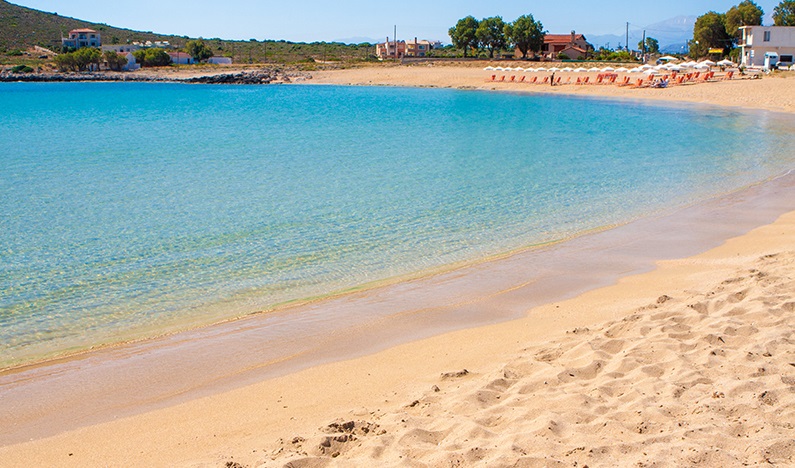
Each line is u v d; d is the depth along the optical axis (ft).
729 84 225.15
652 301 36.91
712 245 49.62
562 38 481.46
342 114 193.88
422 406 24.21
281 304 39.73
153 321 37.35
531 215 62.34
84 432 24.61
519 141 122.52
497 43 458.50
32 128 161.58
